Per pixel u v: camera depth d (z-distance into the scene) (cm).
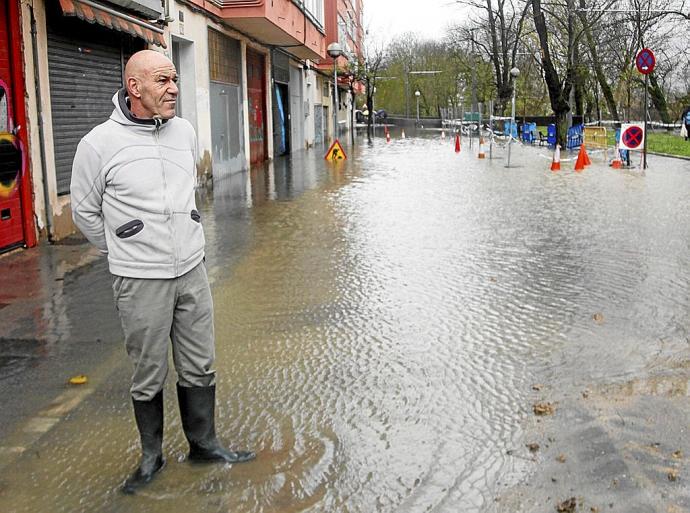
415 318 620
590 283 730
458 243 946
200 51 1738
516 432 405
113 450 394
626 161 2189
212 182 1802
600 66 3916
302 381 484
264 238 1002
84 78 1130
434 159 2516
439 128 6894
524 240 962
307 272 793
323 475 362
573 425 411
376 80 7250
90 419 433
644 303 656
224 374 498
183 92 1706
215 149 1912
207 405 372
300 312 643
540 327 592
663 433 399
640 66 1980
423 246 928
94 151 339
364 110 7856
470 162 2355
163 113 345
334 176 1906
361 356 529
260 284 743
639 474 356
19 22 930
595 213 1182
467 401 448
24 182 938
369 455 382
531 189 1539
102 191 345
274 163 2450
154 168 346
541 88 5150
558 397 451
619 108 4394
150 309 348
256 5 1897
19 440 407
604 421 415
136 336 352
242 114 2200
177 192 353
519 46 4697
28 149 946
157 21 1395
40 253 915
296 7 2394
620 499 335
